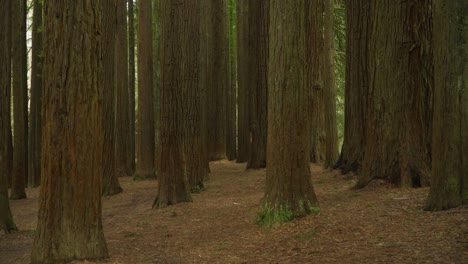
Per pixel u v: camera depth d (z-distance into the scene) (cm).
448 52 668
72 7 616
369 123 956
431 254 529
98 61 639
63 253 625
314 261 576
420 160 891
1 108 995
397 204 764
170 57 1148
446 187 678
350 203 824
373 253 566
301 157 790
